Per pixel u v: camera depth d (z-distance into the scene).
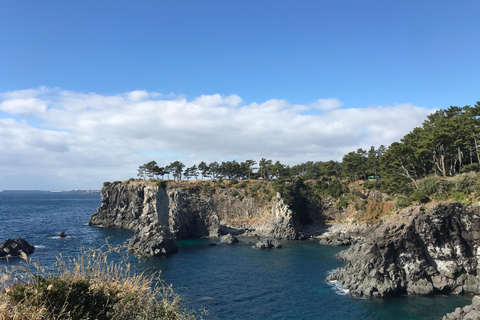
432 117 93.81
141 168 164.38
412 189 72.81
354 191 127.12
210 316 43.56
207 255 84.69
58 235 106.12
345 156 139.00
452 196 61.12
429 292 51.41
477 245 53.03
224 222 139.62
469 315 35.38
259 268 70.44
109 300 10.11
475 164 72.12
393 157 82.81
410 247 54.66
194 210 126.62
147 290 12.45
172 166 169.25
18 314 8.24
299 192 132.25
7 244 74.88
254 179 171.25
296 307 47.62
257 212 137.88
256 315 44.69
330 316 44.47
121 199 142.00
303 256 83.31
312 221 129.00
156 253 81.81
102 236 109.75
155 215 119.31
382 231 56.12
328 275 64.81
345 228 117.56
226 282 59.53
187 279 61.12
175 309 12.10
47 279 9.69
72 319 8.75
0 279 9.40
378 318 43.56
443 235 54.22
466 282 52.66
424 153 76.88
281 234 114.69
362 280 55.22
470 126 72.00
